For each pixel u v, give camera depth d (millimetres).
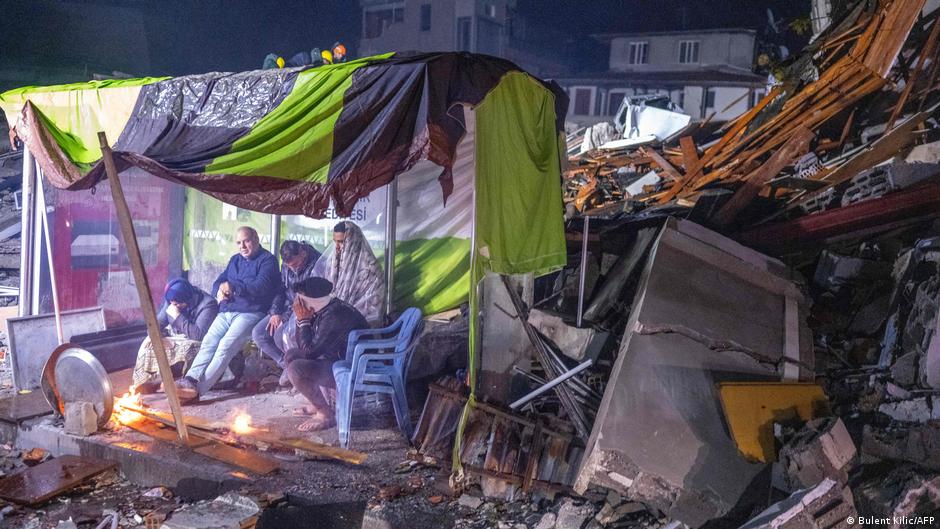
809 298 5453
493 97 4820
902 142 7652
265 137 4898
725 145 9852
